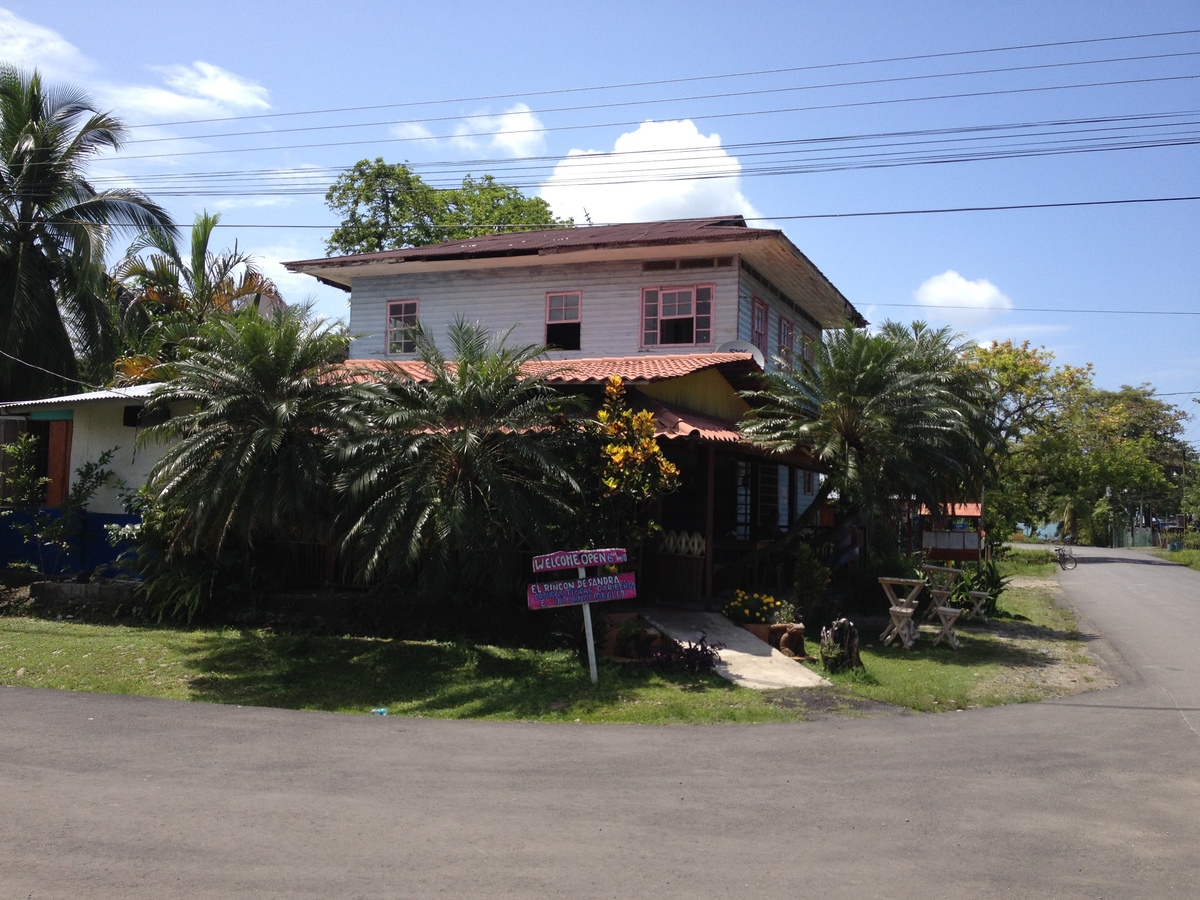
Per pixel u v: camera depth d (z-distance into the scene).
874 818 6.27
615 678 11.16
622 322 21.30
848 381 14.62
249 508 12.01
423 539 11.89
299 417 12.59
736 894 4.91
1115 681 12.25
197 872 5.04
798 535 16.72
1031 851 5.69
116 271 25.89
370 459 11.97
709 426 14.72
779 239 19.38
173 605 14.65
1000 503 30.14
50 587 15.64
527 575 13.33
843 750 8.24
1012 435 39.56
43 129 23.36
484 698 10.64
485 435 12.16
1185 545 58.06
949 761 7.88
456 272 22.78
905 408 14.54
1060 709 10.38
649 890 4.94
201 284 26.27
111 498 16.88
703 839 5.77
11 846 5.39
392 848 5.46
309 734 8.49
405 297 23.20
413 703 10.60
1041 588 27.17
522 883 4.99
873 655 13.91
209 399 12.52
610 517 12.54
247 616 14.33
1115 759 8.02
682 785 6.98
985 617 18.20
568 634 12.29
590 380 13.76
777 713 9.84
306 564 14.77
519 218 39.81
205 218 27.31
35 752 7.58
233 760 7.45
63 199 23.47
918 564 20.64
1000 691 11.41
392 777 7.02
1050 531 76.25
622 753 7.99
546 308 21.95
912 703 10.40
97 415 17.12
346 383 12.90
